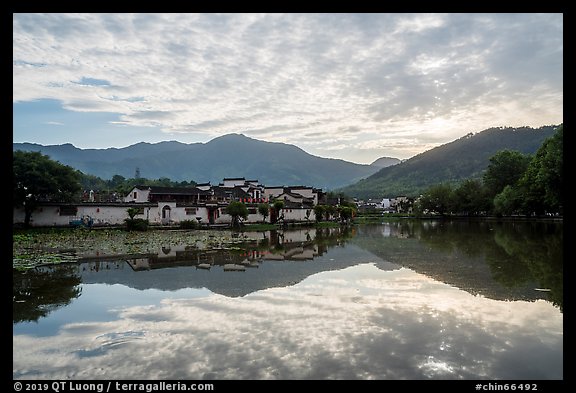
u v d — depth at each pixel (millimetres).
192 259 28062
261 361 9930
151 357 10305
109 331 12414
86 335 12055
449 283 19109
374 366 9578
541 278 19875
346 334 11812
